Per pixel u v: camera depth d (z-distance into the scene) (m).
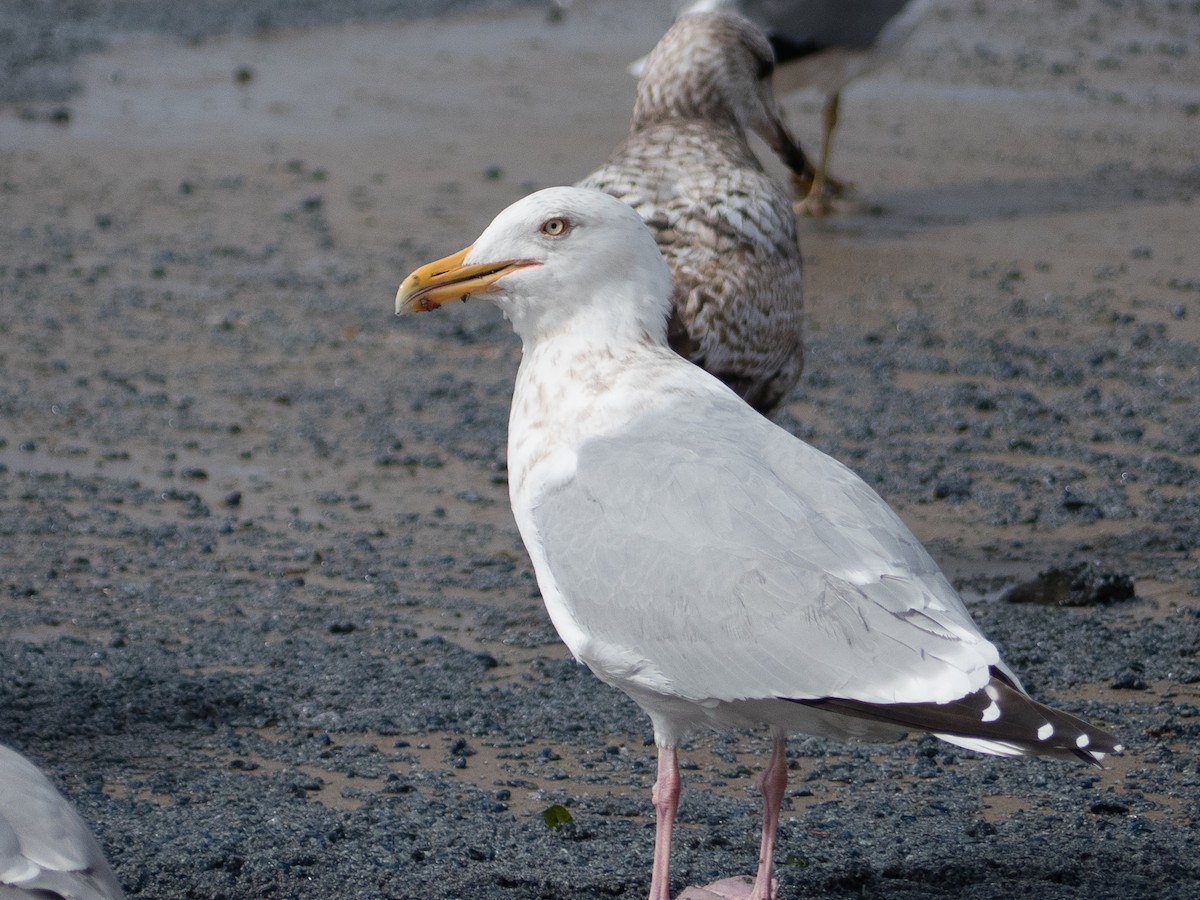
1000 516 12.74
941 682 6.54
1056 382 15.84
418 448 14.53
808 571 6.95
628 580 7.35
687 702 7.39
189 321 17.98
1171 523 12.52
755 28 12.34
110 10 35.12
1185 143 25.06
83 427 14.96
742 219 10.70
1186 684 9.95
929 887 7.78
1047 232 20.77
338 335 17.59
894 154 24.72
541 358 8.07
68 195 22.66
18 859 5.91
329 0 36.62
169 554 12.20
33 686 9.95
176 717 9.63
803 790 8.88
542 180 23.17
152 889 7.71
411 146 25.16
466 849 8.14
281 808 8.55
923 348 16.81
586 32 33.81
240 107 27.66
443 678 10.20
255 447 14.53
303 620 11.07
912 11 21.25
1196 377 15.85
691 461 7.39
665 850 7.58
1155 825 8.32
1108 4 35.38
